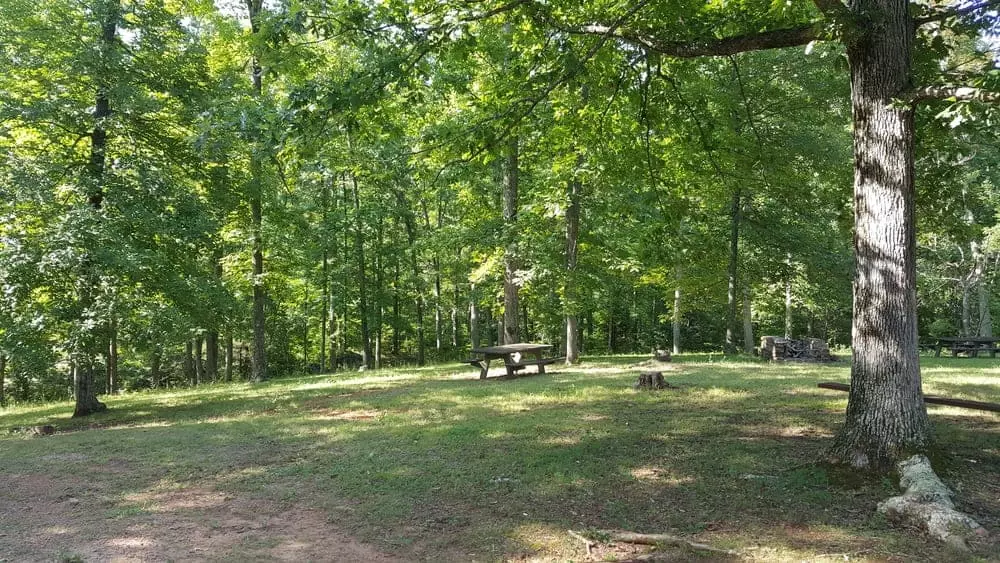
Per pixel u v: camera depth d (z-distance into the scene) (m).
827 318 36.00
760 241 19.31
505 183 17.53
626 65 7.52
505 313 17.50
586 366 16.56
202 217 13.02
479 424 8.02
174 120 13.39
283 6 5.89
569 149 9.92
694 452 6.17
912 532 4.07
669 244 9.46
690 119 8.12
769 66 14.68
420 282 27.67
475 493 5.20
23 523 4.90
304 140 6.34
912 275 5.16
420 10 6.59
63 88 12.20
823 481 5.04
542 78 7.25
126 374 30.25
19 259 10.92
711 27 6.45
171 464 6.76
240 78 15.04
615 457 6.09
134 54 12.85
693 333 37.81
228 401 13.19
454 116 13.79
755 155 8.68
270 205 17.31
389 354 36.09
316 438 7.80
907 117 5.10
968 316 25.95
